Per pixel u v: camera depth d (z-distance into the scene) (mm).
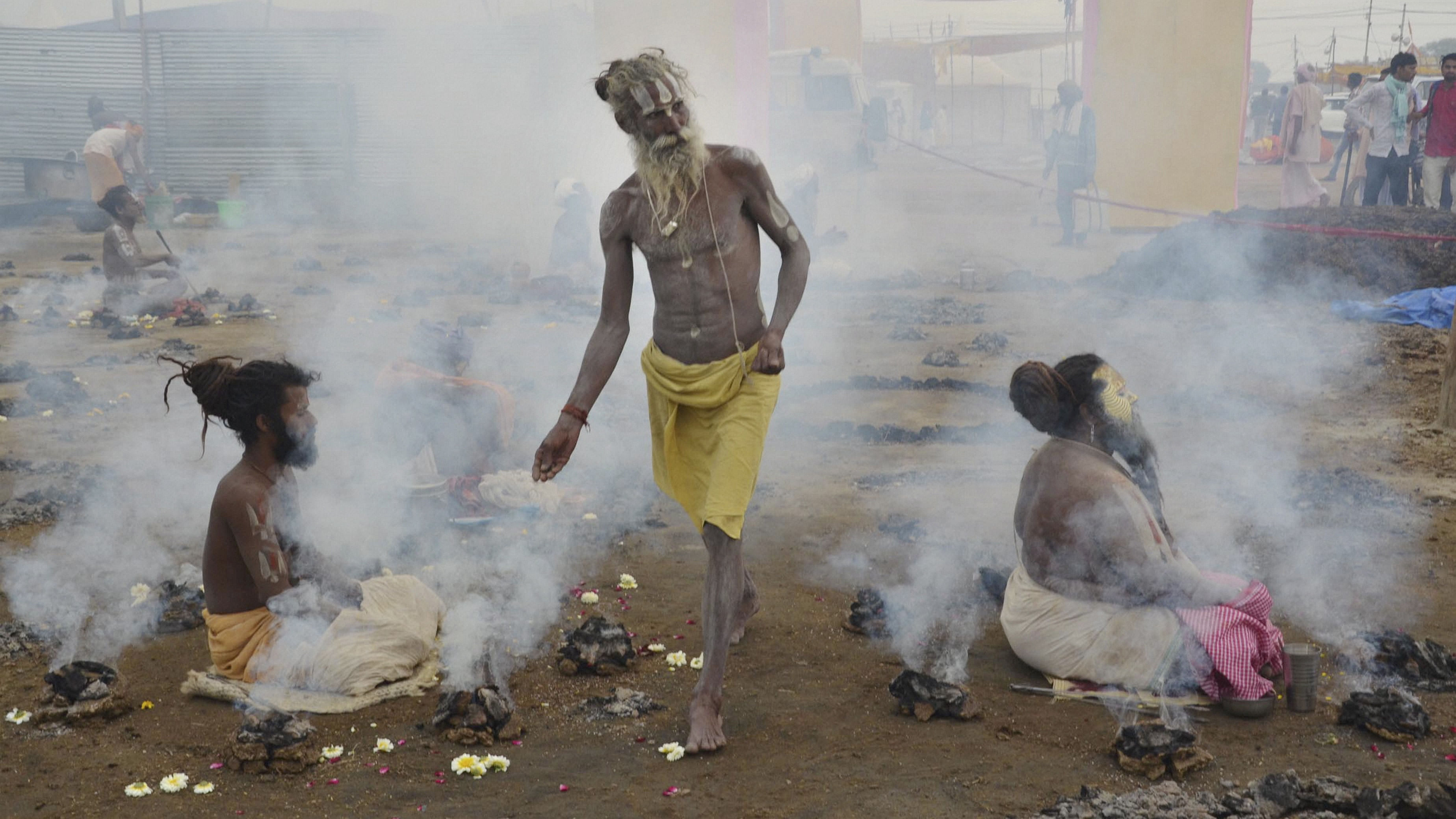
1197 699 4113
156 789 3594
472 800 3523
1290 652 4035
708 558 4004
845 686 4328
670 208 3945
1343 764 3672
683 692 4277
